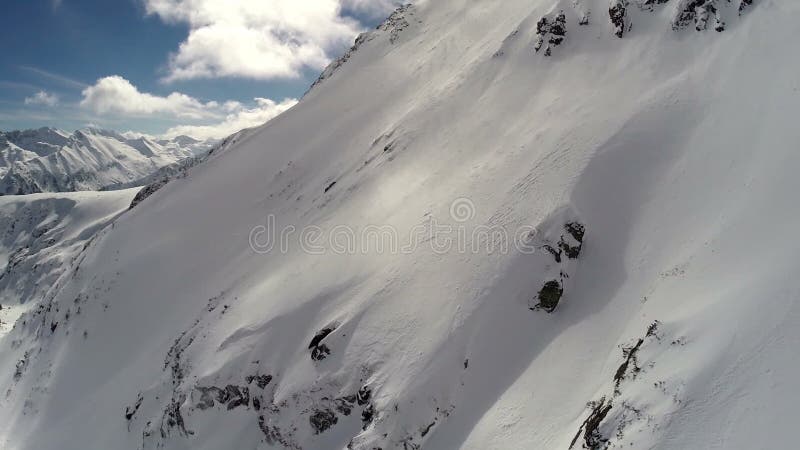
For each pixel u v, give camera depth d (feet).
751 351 43.21
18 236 554.05
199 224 196.44
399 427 72.90
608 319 66.85
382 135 159.94
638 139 84.38
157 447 106.32
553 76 116.37
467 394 71.10
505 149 104.68
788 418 37.11
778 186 60.80
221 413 98.02
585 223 78.28
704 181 72.54
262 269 138.82
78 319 180.14
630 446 43.65
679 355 48.55
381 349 83.41
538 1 159.22
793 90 71.46
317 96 255.29
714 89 83.82
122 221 226.99
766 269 50.31
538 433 58.85
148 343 151.12
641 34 106.83
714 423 40.27
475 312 77.51
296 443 84.07
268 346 100.17
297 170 190.90
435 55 197.98
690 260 62.75
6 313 361.92
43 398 158.40
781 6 86.12
